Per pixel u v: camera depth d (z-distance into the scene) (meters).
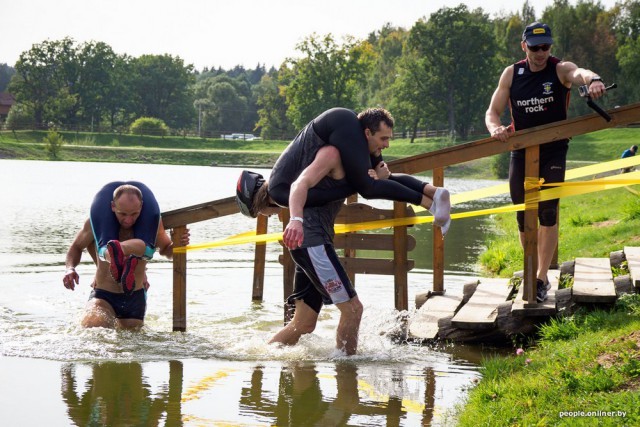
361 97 136.75
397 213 7.25
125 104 134.88
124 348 6.45
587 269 7.85
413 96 101.69
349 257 7.50
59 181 37.91
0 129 110.69
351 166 5.82
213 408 4.79
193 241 14.62
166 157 92.62
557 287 7.33
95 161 88.12
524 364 5.20
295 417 4.62
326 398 5.02
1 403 4.84
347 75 101.62
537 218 6.62
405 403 4.92
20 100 127.62
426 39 101.19
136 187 7.02
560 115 6.84
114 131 116.50
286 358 6.16
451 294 7.93
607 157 74.56
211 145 109.94
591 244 10.28
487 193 7.29
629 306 6.26
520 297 7.00
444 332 6.78
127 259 6.67
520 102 6.87
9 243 13.57
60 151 90.62
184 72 142.62
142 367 5.83
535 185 6.55
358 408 4.81
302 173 5.79
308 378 5.53
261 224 8.92
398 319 7.19
